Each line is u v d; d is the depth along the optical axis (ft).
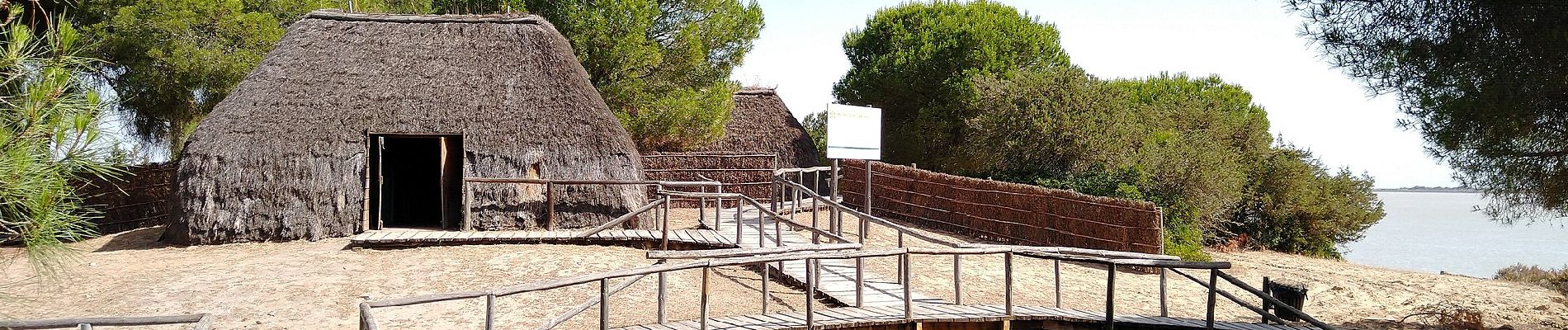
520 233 39.24
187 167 39.68
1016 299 33.04
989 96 67.21
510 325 27.20
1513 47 24.66
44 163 12.26
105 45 50.21
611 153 42.14
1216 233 62.18
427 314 28.27
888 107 88.12
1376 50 27.07
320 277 32.91
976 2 88.63
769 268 34.60
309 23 44.91
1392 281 43.73
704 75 68.44
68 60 12.96
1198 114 74.90
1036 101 64.59
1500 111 24.99
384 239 37.47
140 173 48.29
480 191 40.93
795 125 74.54
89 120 12.66
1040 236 46.47
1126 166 57.72
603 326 22.98
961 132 80.59
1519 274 51.01
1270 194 69.92
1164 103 82.84
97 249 39.24
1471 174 28.02
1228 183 59.93
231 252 37.40
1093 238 43.42
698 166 65.16
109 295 30.35
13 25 12.73
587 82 45.98
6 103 12.08
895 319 25.77
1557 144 26.02
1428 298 38.88
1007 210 48.67
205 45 51.85
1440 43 25.75
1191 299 35.63
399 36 44.62
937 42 83.82
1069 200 44.88
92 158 12.89
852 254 25.66
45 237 12.46
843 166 65.41
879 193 60.13
